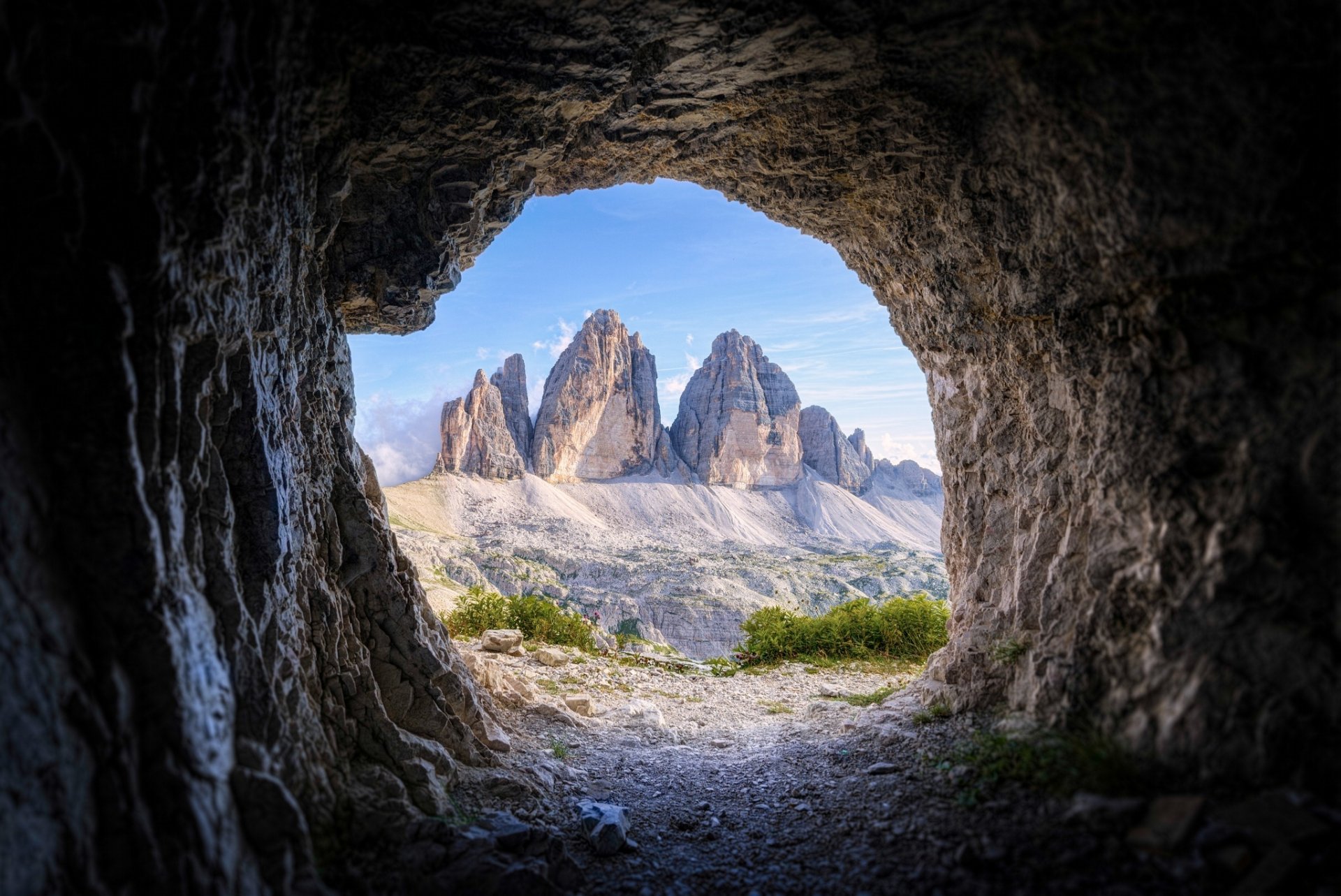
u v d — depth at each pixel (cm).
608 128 840
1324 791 433
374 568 786
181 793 412
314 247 734
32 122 406
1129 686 577
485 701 989
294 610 634
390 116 703
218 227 498
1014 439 848
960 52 627
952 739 768
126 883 380
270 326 619
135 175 441
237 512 577
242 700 525
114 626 428
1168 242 541
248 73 502
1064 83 572
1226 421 529
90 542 428
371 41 615
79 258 432
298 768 547
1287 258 489
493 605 1738
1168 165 525
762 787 852
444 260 870
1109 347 643
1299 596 471
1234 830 432
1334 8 448
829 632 1752
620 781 905
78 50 421
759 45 672
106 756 398
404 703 772
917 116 729
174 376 486
